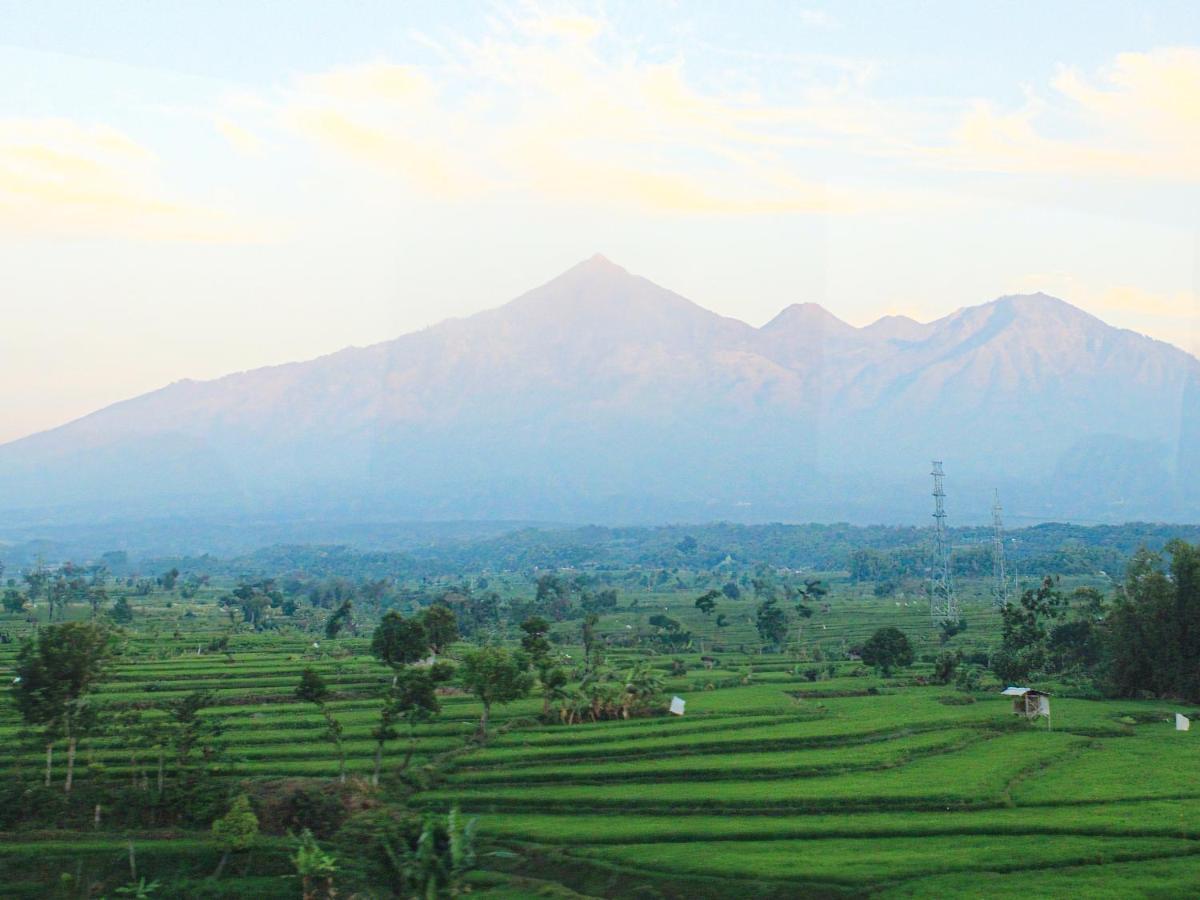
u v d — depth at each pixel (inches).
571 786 3983.8
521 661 5575.8
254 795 3582.7
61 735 3814.0
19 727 4557.1
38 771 3858.3
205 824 3501.5
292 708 5398.6
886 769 4175.7
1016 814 3442.4
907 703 5792.3
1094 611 7155.5
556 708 5231.3
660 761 4330.7
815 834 3321.9
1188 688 5900.6
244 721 4972.9
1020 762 4188.0
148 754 4050.2
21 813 3489.2
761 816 3558.1
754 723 5078.7
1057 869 2906.0
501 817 3636.8
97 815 3481.8
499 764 4266.7
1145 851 3016.7
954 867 2925.7
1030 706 5152.6
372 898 2913.4
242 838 3115.2
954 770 4065.0
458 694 5856.3
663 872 3041.3
